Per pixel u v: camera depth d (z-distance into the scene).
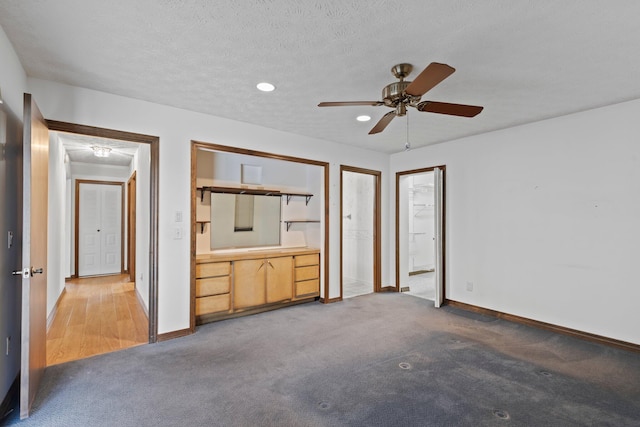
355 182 6.30
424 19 1.84
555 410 2.07
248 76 2.59
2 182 2.01
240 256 3.97
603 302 3.19
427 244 7.58
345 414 2.02
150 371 2.56
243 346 3.06
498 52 2.20
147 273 3.67
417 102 2.48
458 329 3.55
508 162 3.92
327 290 4.63
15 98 2.23
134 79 2.65
